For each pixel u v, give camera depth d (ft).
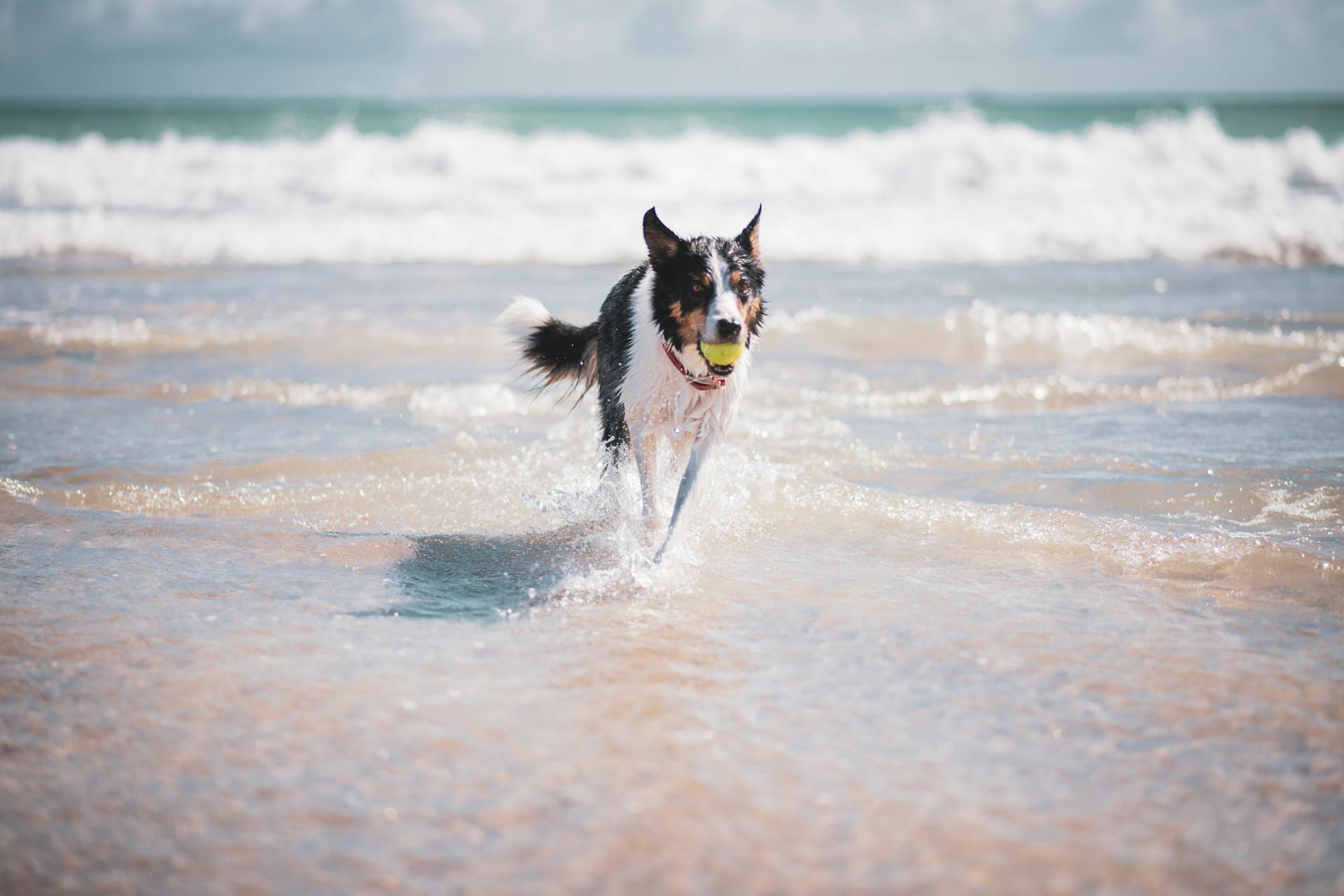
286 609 12.53
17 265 38.17
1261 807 8.48
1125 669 10.96
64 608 12.38
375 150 60.23
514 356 19.42
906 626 12.12
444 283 36.29
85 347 26.84
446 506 16.90
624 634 11.93
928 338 28.86
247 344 27.35
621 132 102.99
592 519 16.38
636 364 16.06
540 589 13.43
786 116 123.34
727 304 14.60
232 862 7.65
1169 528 15.61
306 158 59.41
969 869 7.67
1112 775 8.95
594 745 9.34
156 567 13.88
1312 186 62.34
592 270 39.37
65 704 10.00
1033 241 44.47
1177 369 26.66
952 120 67.05
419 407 22.66
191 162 57.93
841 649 11.50
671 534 14.51
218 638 11.59
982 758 9.20
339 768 8.91
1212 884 7.52
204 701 10.08
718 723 9.77
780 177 59.11
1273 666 11.05
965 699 10.31
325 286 35.45
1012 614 12.47
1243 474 18.03
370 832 8.01
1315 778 8.91
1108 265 41.91
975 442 20.42
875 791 8.66
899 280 38.24
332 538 15.17
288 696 10.20
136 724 9.62
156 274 37.06
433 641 11.66
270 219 44.65
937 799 8.56
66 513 16.02
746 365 16.46
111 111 129.08
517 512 16.69
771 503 16.79
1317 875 7.62
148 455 19.10
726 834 8.04
